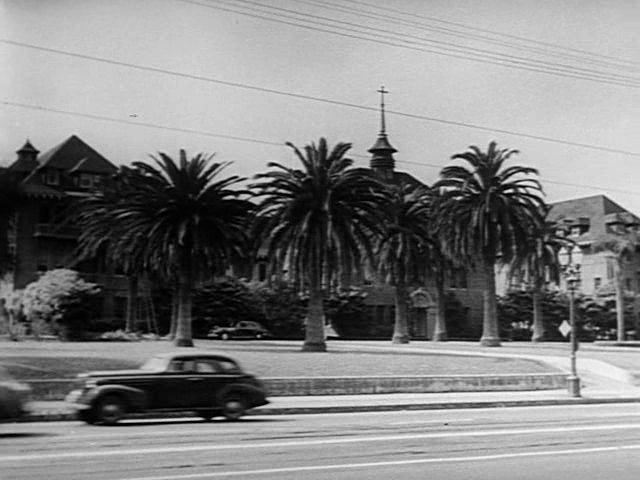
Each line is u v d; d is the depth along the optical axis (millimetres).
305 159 45312
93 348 41688
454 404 27531
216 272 46719
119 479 11555
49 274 59781
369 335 79625
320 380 30625
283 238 45156
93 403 19641
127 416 19828
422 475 12172
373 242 49812
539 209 54000
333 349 49562
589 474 12406
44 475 11891
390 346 56906
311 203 45031
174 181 44781
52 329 59281
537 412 25266
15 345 44625
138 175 44969
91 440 16391
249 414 23797
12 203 36812
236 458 13742
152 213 44594
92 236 53156
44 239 61500
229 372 20938
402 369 35438
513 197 52000
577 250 88000
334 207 44719
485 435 17500
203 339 69500
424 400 28625
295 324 73500
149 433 17828
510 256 52656
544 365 38844
